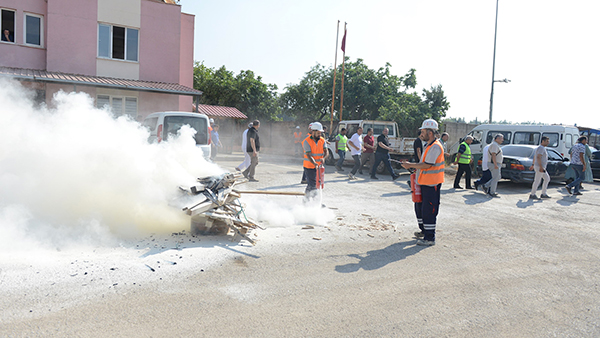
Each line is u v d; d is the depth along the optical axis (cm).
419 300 391
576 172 1198
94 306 342
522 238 668
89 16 1647
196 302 362
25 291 361
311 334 314
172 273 427
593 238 687
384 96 3328
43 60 1620
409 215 819
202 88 3538
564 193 1265
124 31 1742
